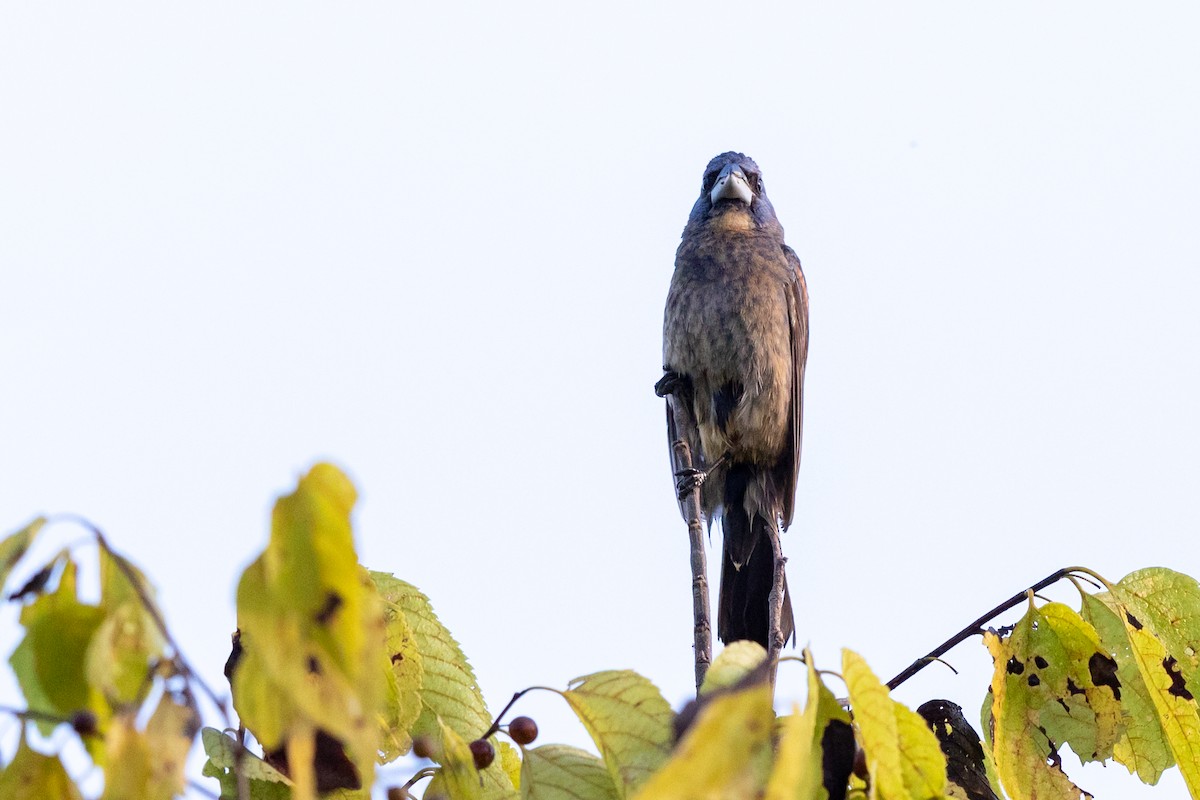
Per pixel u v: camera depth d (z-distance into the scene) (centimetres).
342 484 318
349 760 443
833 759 422
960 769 580
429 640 527
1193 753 551
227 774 443
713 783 282
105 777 319
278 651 313
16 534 337
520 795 477
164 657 334
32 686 349
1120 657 575
